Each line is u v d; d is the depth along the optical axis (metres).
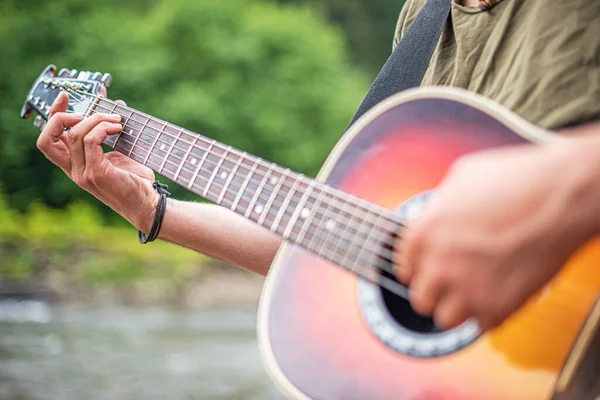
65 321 15.70
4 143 26.48
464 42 1.96
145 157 2.12
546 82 1.75
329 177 1.72
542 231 1.04
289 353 1.64
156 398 8.69
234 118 28.69
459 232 1.07
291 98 29.48
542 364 1.46
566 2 1.79
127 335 14.07
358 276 1.56
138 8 32.72
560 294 1.45
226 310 19.61
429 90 1.68
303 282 1.67
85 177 2.23
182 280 20.75
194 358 11.84
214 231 2.25
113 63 27.80
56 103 2.37
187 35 28.67
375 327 1.60
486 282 1.07
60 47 27.98
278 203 1.72
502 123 1.61
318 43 30.34
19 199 26.56
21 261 19.34
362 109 2.24
